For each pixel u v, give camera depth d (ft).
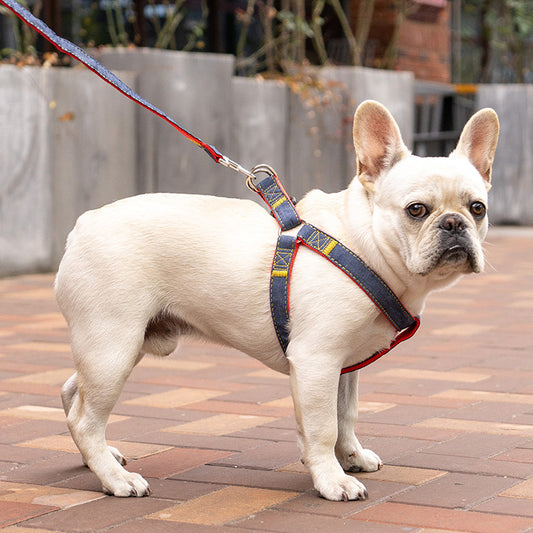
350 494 5.27
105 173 12.13
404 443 5.98
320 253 5.31
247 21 15.81
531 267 12.81
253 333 5.41
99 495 5.38
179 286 5.45
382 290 5.28
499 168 18.01
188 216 5.47
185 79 12.39
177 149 12.37
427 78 18.86
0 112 11.15
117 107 12.16
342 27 18.21
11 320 9.02
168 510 5.21
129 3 15.85
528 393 6.84
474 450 5.86
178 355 7.86
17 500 5.32
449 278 5.30
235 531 5.00
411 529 4.99
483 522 5.04
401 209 5.20
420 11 18.42
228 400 6.73
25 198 11.50
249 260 5.39
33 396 6.81
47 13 14.46
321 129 14.42
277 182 5.57
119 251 5.40
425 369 7.42
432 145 18.01
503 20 21.07
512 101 17.75
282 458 5.80
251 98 13.65
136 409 6.56
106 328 5.39
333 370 5.29
